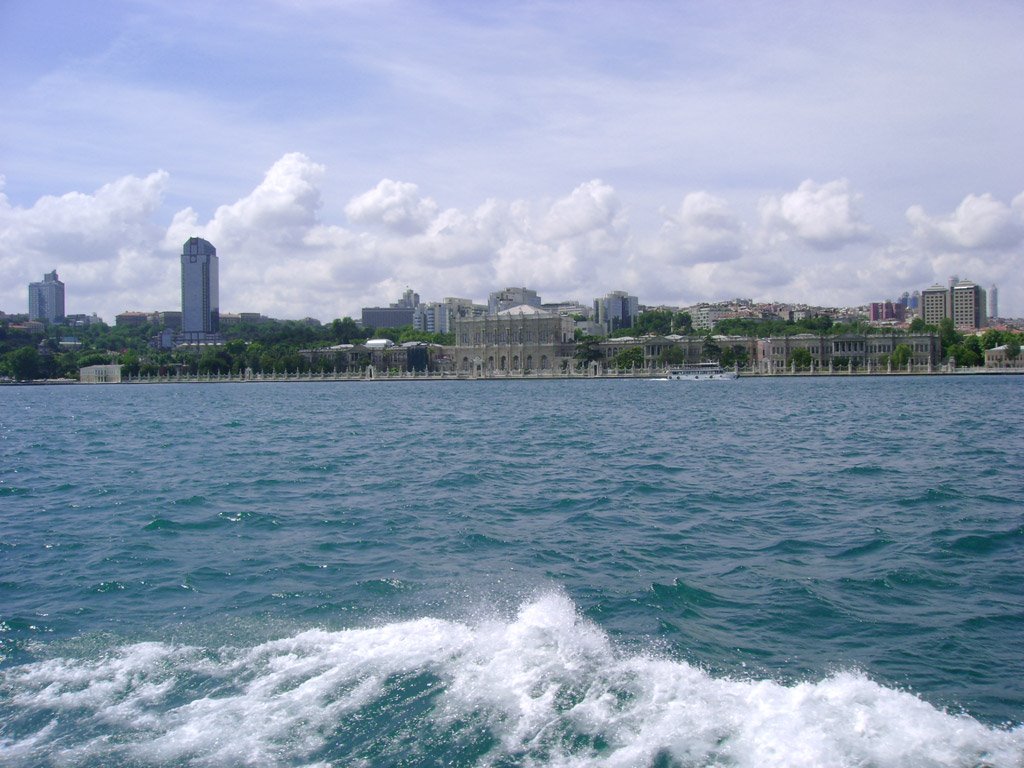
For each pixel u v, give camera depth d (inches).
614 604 982.4
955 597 1011.9
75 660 817.5
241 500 1740.9
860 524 1429.6
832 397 6259.8
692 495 1759.4
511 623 895.1
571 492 1820.9
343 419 4512.8
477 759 618.5
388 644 826.2
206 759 629.9
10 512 1649.9
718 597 1017.5
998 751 621.9
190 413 5305.1
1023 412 4347.9
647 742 628.1
